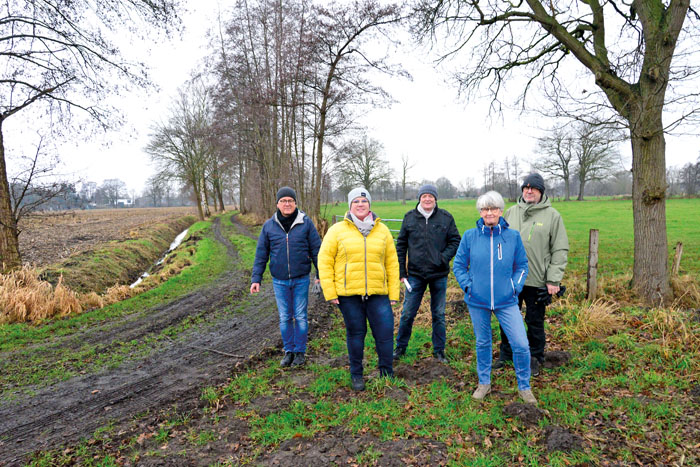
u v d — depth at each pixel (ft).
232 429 11.10
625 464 8.52
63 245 56.65
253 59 68.44
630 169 20.34
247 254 53.06
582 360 13.71
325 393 12.85
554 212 12.71
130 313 25.12
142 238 65.16
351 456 9.43
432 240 14.26
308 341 18.76
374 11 43.19
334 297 12.50
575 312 17.84
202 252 53.57
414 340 16.97
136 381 14.98
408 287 14.05
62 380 15.19
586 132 19.94
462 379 13.09
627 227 76.02
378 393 12.43
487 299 11.00
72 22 29.09
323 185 59.62
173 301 28.17
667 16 18.04
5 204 28.89
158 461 9.70
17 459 10.14
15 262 29.22
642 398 11.07
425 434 10.02
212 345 19.04
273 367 15.47
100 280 35.55
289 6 55.42
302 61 46.96
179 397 13.44
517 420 10.27
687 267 32.65
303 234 15.39
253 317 23.82
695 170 182.91
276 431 10.73
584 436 9.51
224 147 79.77
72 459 10.04
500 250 10.93
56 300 24.67
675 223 73.92
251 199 119.34
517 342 10.84
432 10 26.25
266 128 71.15
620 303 19.25
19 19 27.81
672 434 9.37
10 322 22.52
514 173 233.35
